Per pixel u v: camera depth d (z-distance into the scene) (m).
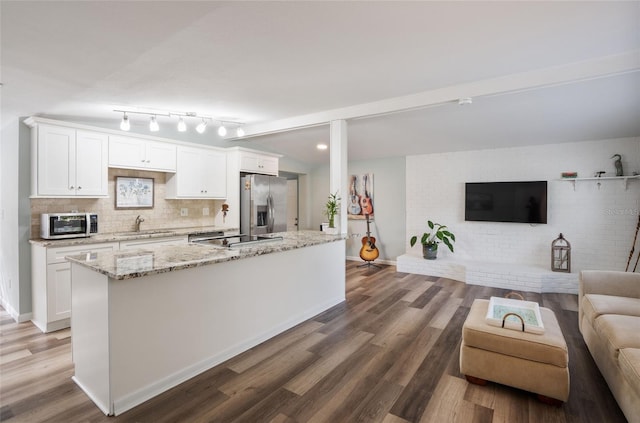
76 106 3.39
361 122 4.49
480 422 1.84
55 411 1.94
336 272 3.95
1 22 1.85
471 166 5.57
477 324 2.25
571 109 3.75
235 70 2.68
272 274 3.02
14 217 3.49
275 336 3.01
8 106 3.18
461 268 5.10
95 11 1.78
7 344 2.88
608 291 2.82
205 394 2.11
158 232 4.21
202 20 1.92
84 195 3.66
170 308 2.20
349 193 6.87
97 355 2.02
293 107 3.81
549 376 1.97
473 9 1.89
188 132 4.87
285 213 5.57
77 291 2.25
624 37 2.25
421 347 2.78
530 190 5.00
